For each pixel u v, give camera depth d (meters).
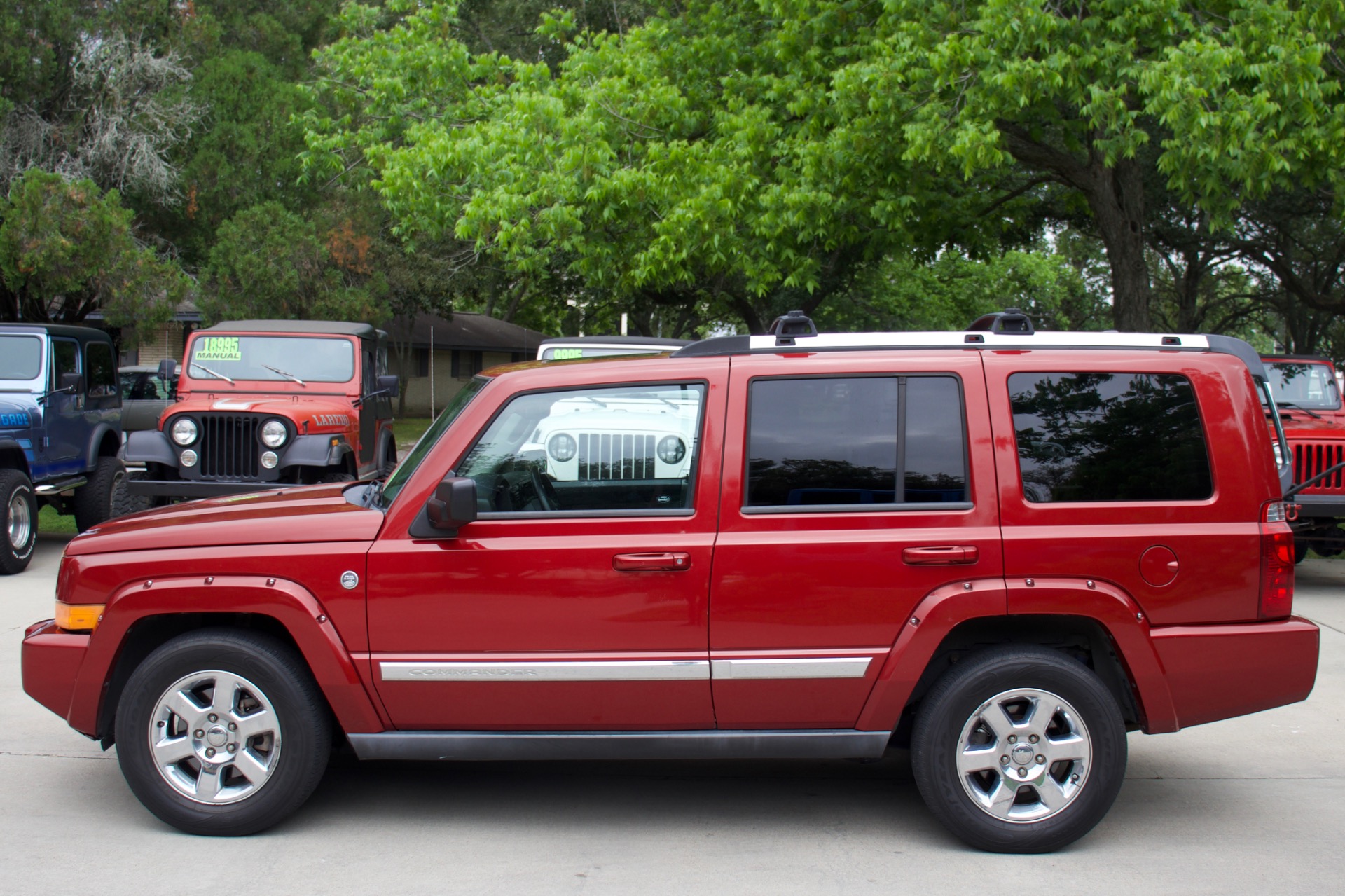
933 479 4.03
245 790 4.09
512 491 4.07
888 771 5.01
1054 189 19.16
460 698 4.01
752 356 4.14
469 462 4.09
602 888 3.72
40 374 10.66
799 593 3.96
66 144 21.41
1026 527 3.98
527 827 4.28
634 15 26.81
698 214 12.71
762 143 13.78
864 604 3.96
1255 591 4.02
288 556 4.02
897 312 34.00
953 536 3.96
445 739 4.03
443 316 35.00
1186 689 4.00
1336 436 9.71
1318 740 5.55
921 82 12.55
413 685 4.00
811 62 14.22
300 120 19.12
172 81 22.59
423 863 3.92
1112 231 14.23
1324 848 4.14
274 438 10.23
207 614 4.21
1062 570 3.96
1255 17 11.56
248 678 4.04
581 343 11.13
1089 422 4.08
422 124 15.93
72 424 11.12
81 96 21.91
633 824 4.33
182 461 10.27
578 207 13.34
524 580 3.97
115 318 19.09
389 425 13.16
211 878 3.77
